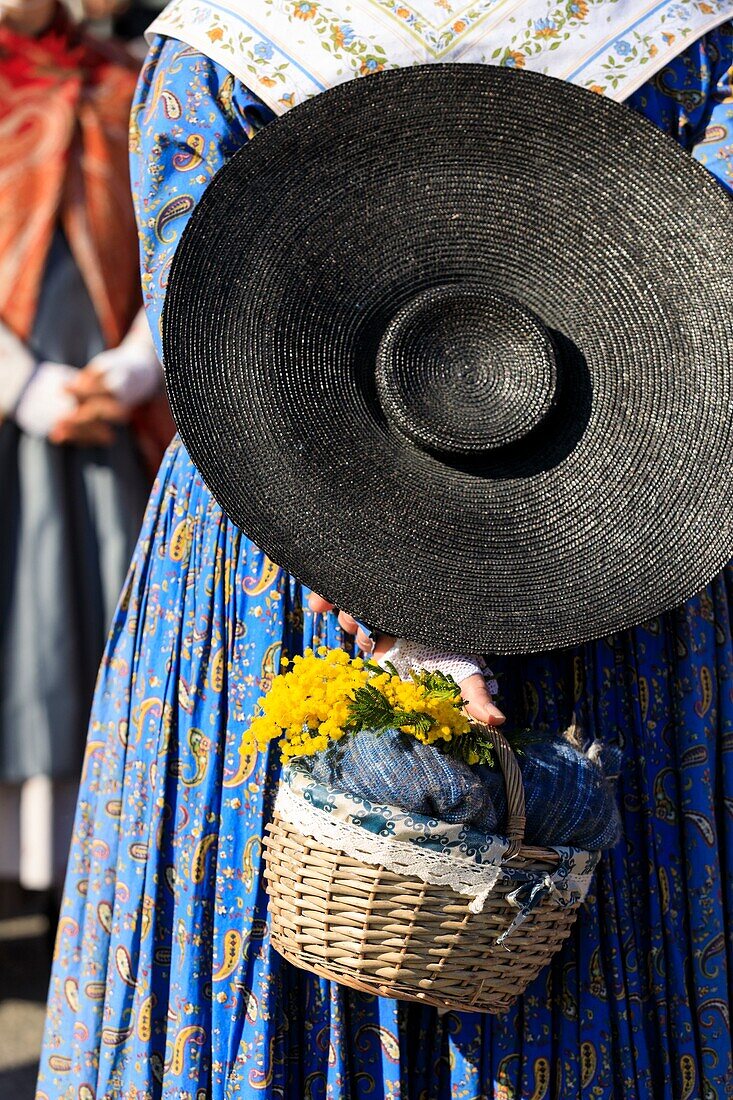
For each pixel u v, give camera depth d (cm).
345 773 210
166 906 252
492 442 225
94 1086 263
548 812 216
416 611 224
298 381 234
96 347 470
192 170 249
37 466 460
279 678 220
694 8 245
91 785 277
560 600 225
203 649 249
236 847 245
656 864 244
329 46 243
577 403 231
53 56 472
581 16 243
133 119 260
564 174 229
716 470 224
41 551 458
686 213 227
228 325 233
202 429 232
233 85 247
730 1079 246
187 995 245
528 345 224
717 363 226
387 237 233
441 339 229
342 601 225
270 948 241
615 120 225
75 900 278
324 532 229
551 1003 241
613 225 229
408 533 229
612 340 230
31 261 460
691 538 224
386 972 210
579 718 242
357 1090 243
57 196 463
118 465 472
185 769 249
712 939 246
